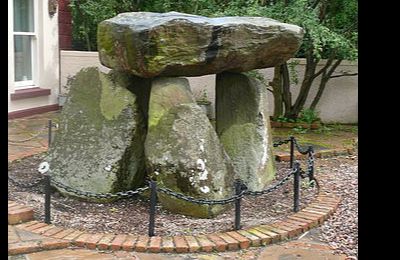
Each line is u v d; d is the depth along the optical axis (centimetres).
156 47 514
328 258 419
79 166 539
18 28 1070
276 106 1036
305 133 968
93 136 543
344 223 496
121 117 539
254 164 589
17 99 1040
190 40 527
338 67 1079
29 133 887
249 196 566
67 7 1221
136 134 540
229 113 614
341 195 575
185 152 495
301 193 582
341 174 673
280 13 848
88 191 530
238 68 590
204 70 557
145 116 563
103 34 566
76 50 1273
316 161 759
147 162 514
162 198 508
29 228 445
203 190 491
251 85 614
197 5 1042
